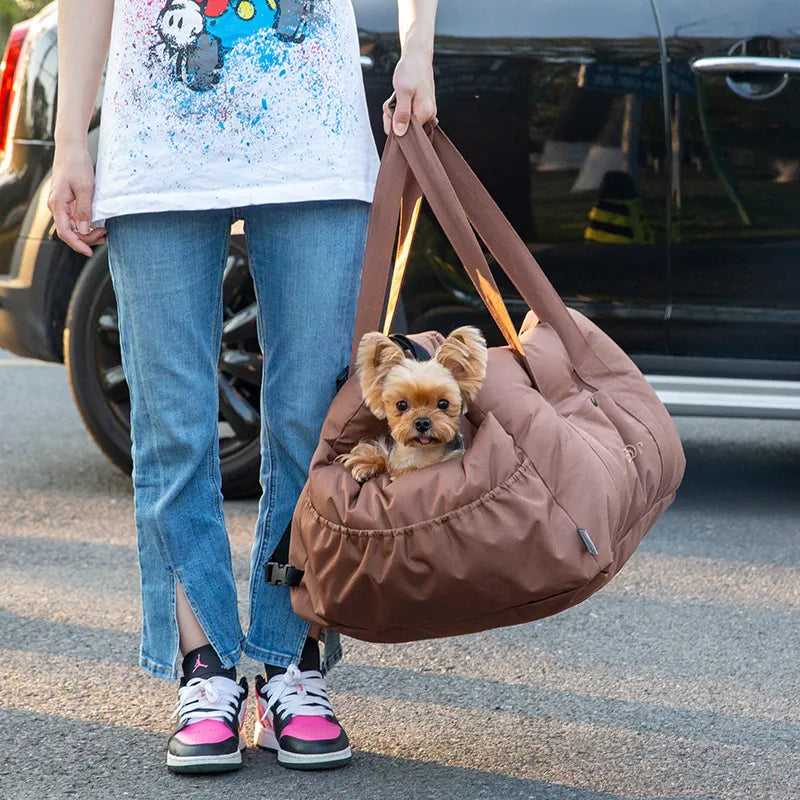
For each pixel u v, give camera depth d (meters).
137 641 3.70
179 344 2.82
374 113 4.82
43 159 5.12
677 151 4.74
